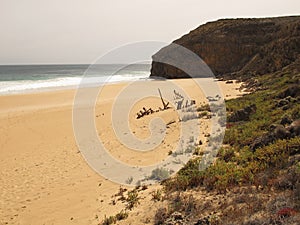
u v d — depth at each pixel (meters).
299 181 5.94
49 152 12.91
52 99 30.16
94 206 7.36
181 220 5.63
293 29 43.41
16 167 11.20
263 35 54.19
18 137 16.08
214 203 6.14
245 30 55.53
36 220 7.00
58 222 6.79
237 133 11.41
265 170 7.12
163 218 5.91
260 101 16.91
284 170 6.88
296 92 15.84
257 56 45.78
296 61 31.44
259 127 11.40
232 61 53.19
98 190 8.33
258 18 62.88
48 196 8.31
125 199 7.43
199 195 6.75
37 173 10.35
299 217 4.64
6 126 18.78
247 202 5.76
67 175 9.89
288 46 38.62
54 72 98.12
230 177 7.13
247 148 9.39
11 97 31.83
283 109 13.29
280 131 9.11
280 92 16.75
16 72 98.50
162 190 7.57
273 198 5.62
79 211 7.20
